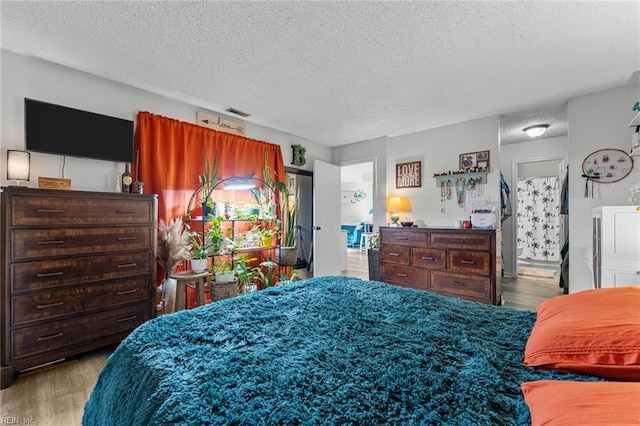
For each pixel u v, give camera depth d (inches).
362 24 72.3
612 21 70.4
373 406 24.6
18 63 85.7
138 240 92.0
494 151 140.3
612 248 89.1
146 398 28.9
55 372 75.6
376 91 112.1
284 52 84.9
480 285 120.9
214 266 118.6
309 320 45.9
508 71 96.4
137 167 108.7
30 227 72.5
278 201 154.9
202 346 36.7
